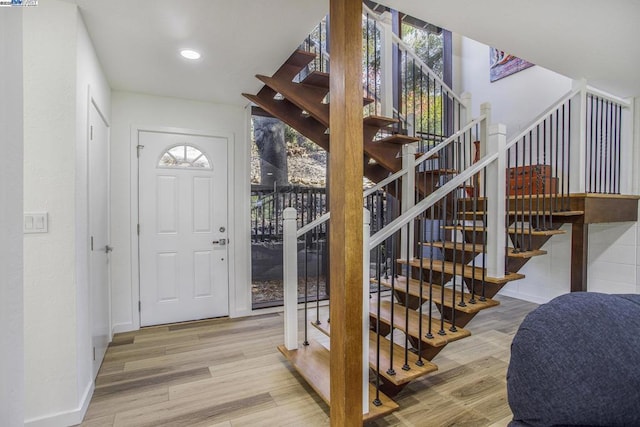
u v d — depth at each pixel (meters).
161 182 3.27
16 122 0.74
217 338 2.98
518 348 0.87
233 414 1.90
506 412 1.93
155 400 2.04
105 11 1.89
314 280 4.33
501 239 2.26
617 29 2.21
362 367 1.59
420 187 3.25
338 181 1.55
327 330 2.47
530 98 4.12
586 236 2.89
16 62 0.74
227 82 2.88
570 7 1.97
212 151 3.46
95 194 2.36
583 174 3.01
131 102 3.13
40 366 1.76
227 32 2.11
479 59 4.76
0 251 0.66
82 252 1.95
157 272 3.27
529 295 4.22
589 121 3.36
